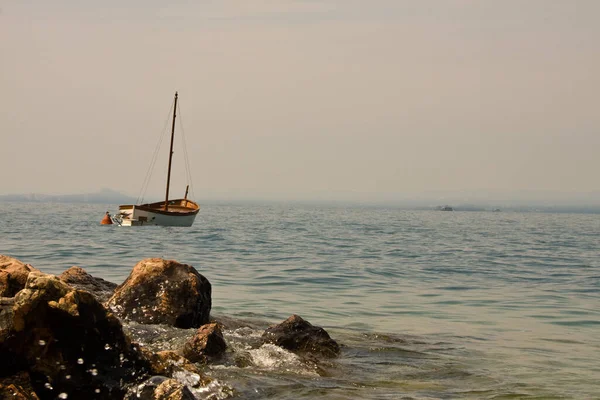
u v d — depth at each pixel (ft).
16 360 26.58
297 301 67.46
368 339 49.19
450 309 65.87
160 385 27.27
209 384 31.65
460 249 149.79
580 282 91.56
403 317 60.49
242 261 105.60
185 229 199.93
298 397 32.78
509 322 59.62
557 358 45.47
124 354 29.01
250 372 36.58
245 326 50.21
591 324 59.67
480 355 45.68
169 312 43.70
